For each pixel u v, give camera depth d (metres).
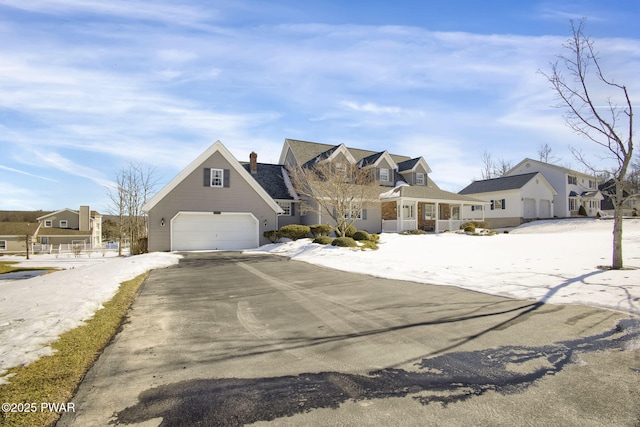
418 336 4.68
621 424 2.54
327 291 7.95
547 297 6.56
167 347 4.39
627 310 5.50
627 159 9.28
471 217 39.44
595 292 6.62
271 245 20.59
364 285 8.62
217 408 2.85
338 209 19.17
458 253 14.12
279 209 22.66
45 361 3.82
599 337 4.45
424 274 9.73
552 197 37.69
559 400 2.91
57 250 40.12
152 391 3.18
